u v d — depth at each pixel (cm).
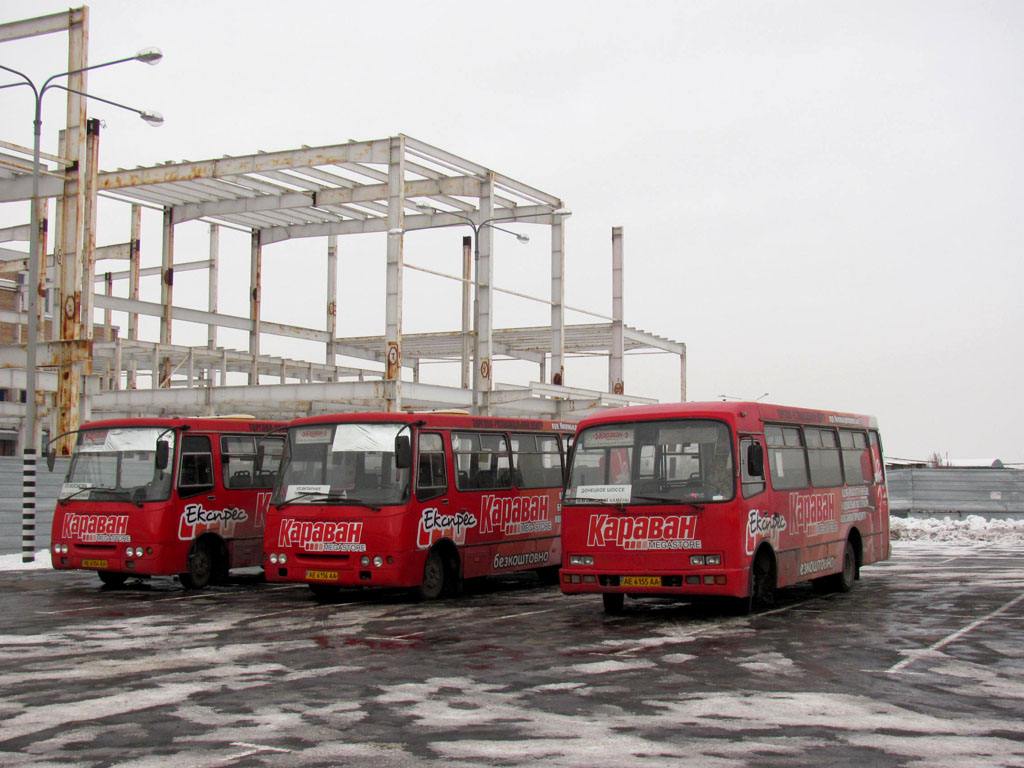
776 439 1529
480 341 4278
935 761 686
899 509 3706
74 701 887
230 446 1944
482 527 1780
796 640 1212
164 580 2055
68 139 3200
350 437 1642
